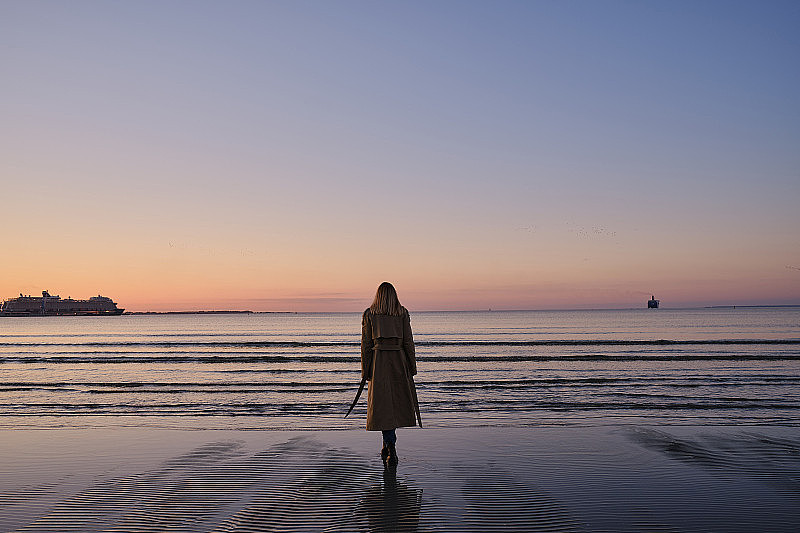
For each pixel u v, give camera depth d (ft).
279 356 81.56
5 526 13.43
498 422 30.01
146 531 13.11
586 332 183.01
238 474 18.54
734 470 18.79
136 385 49.01
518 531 13.10
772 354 80.79
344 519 13.98
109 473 18.72
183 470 19.11
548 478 17.87
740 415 32.78
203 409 36.06
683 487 16.78
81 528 13.32
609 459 20.45
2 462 20.38
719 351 88.38
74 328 282.15
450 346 106.63
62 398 41.52
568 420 30.89
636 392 43.37
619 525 13.47
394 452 19.61
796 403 37.22
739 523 13.56
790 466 19.31
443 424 29.14
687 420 30.99
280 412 34.60
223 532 13.04
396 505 15.11
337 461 20.39
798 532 12.92
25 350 103.71
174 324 370.32
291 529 13.28
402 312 20.25
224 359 77.56
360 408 36.11
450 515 14.28
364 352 20.01
